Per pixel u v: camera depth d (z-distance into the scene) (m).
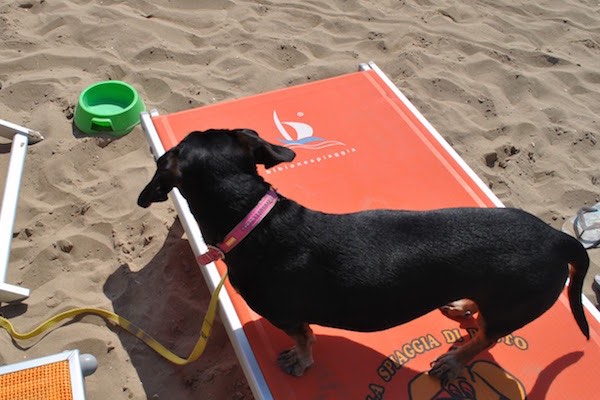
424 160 1.44
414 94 1.82
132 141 1.63
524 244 1.00
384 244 0.99
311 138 1.47
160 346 1.26
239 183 0.99
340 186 1.38
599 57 2.04
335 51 1.94
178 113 1.49
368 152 1.45
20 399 0.94
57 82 1.74
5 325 1.27
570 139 1.75
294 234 0.99
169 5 2.02
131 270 1.39
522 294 1.01
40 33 1.88
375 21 2.07
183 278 1.38
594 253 1.51
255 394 1.11
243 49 1.90
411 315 1.03
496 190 1.63
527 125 1.77
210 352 1.27
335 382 1.12
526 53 2.01
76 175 1.56
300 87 1.59
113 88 1.71
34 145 1.60
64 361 0.98
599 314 1.22
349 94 1.58
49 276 1.37
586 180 1.67
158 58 1.85
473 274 0.99
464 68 1.93
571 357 1.17
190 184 0.99
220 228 0.99
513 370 1.15
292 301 1.01
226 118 1.49
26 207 1.48
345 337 1.17
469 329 1.19
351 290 0.99
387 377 1.13
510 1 2.24
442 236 1.00
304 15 2.05
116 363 1.25
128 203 1.50
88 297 1.34
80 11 1.94
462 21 2.13
